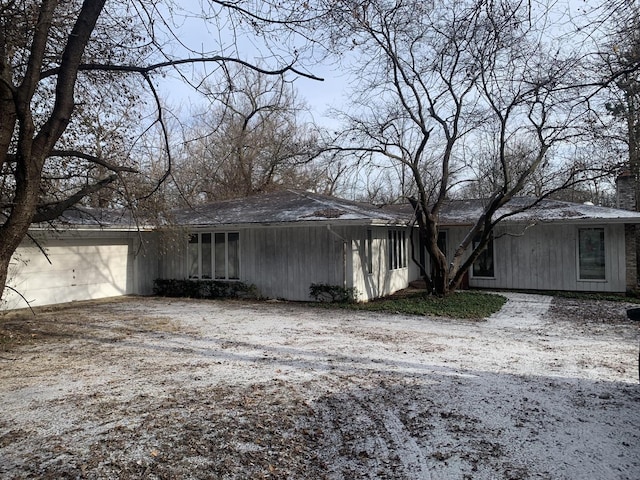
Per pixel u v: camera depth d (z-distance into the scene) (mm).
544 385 5754
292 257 14383
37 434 4352
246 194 26766
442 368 6547
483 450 4020
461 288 17109
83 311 12383
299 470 3719
